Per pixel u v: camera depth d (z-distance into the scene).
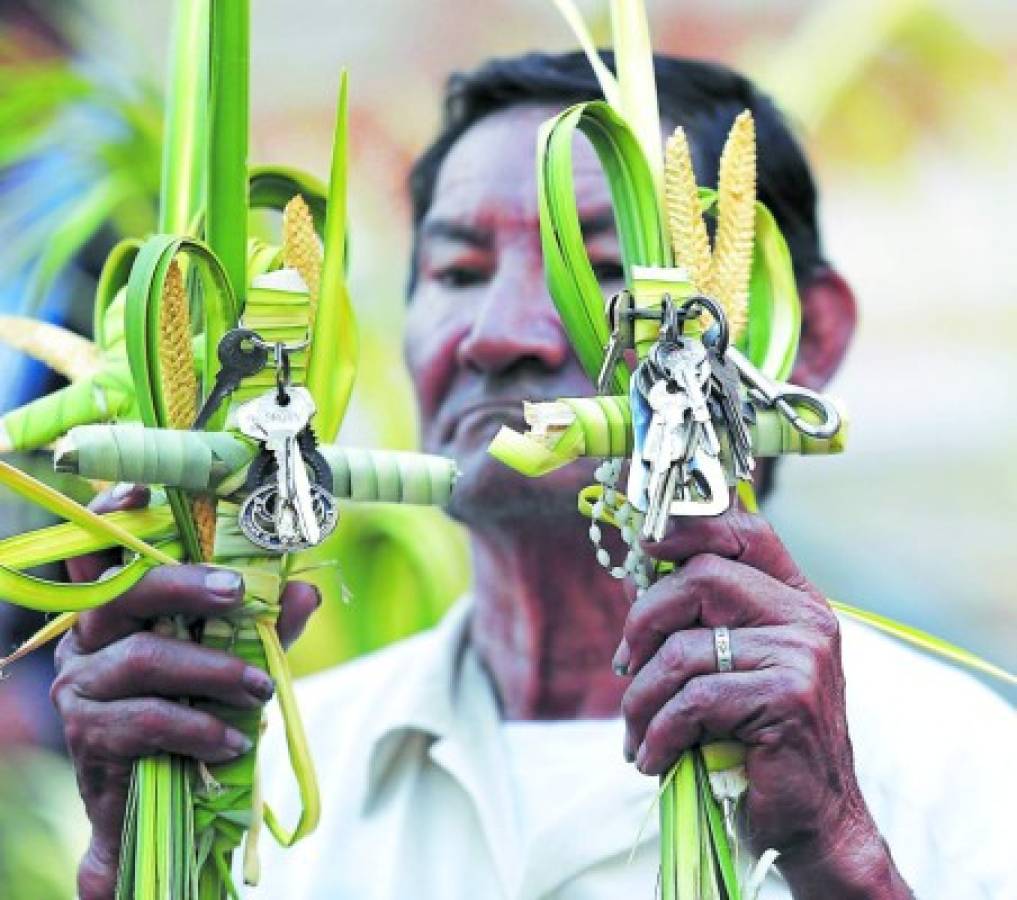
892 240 5.58
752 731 2.67
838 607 2.81
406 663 3.95
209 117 2.85
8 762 4.96
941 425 5.54
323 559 4.89
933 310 5.57
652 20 5.56
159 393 2.72
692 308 2.70
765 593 2.69
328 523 2.68
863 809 2.84
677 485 2.63
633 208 2.83
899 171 5.58
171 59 3.10
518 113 3.78
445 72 5.61
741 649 2.67
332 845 3.67
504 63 3.81
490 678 3.81
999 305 5.57
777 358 2.95
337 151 2.84
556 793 3.66
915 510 5.52
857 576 5.52
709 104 3.88
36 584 2.63
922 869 3.49
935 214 5.58
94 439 2.61
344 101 2.84
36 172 5.14
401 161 5.58
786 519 5.53
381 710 3.82
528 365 3.59
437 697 3.73
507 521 3.65
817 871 2.79
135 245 3.09
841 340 3.98
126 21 5.32
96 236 5.14
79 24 5.29
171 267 2.77
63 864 4.94
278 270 2.93
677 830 2.71
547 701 3.77
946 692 3.74
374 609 4.90
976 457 5.52
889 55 5.56
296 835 2.83
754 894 2.67
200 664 2.70
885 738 3.64
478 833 3.67
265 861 3.67
